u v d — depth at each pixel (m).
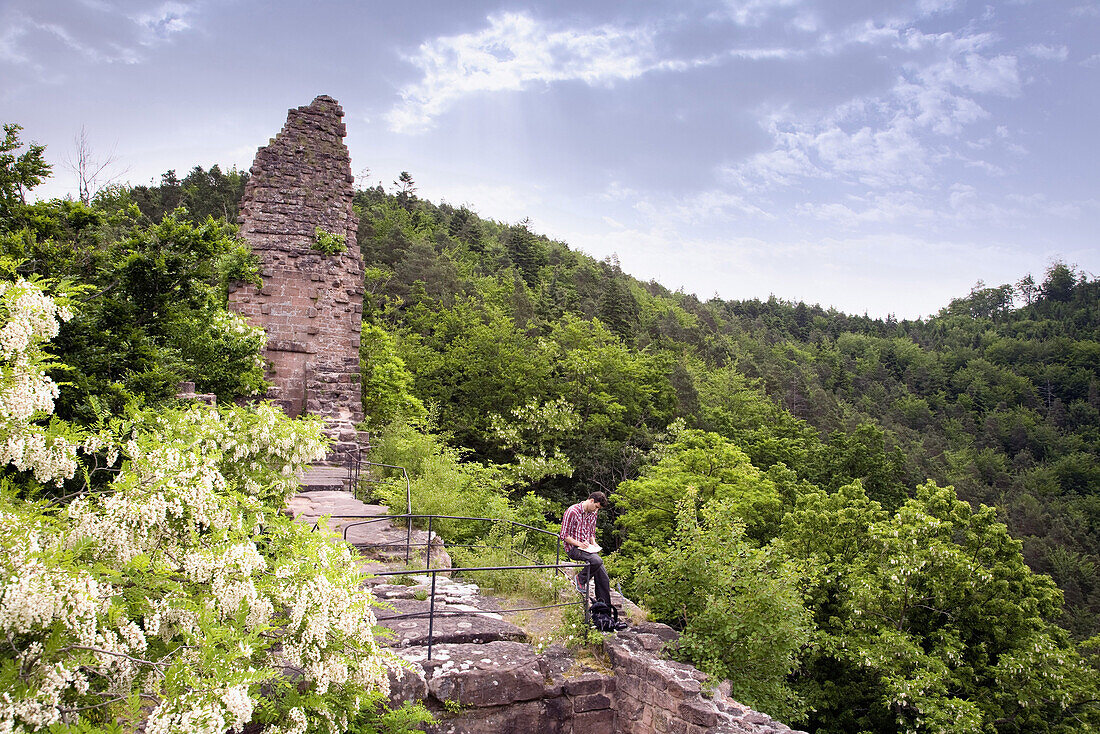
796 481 35.75
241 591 4.16
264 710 4.19
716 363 87.62
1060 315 174.50
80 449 7.53
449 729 6.09
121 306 10.82
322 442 9.72
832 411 87.00
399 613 7.60
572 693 6.73
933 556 17.86
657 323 95.88
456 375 39.22
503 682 6.35
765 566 8.51
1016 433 103.94
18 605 3.04
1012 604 17.53
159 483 4.18
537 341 46.53
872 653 16.42
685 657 7.47
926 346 168.38
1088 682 16.98
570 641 7.36
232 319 15.88
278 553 5.27
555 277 105.56
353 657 4.62
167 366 11.36
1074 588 52.44
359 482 15.63
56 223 11.82
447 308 58.78
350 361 20.92
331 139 21.81
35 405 4.11
